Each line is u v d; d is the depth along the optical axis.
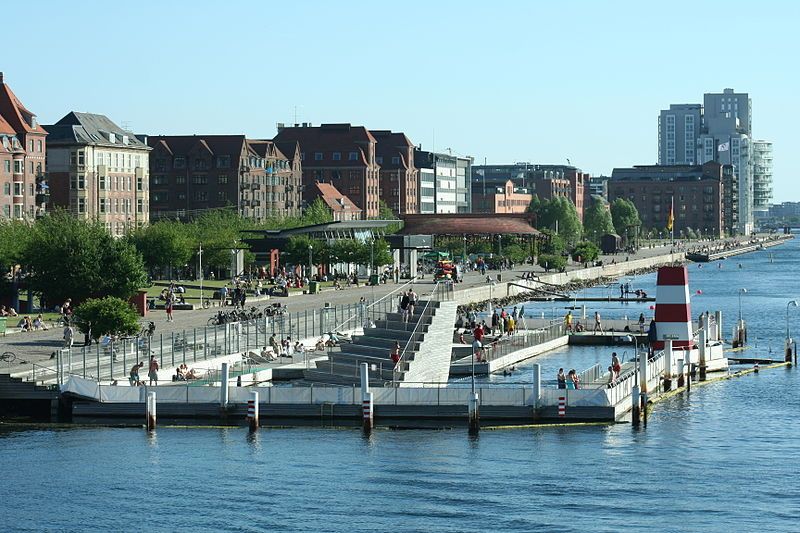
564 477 97.62
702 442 109.62
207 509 90.56
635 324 191.00
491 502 91.75
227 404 116.19
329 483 96.12
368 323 163.50
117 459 102.75
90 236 181.25
